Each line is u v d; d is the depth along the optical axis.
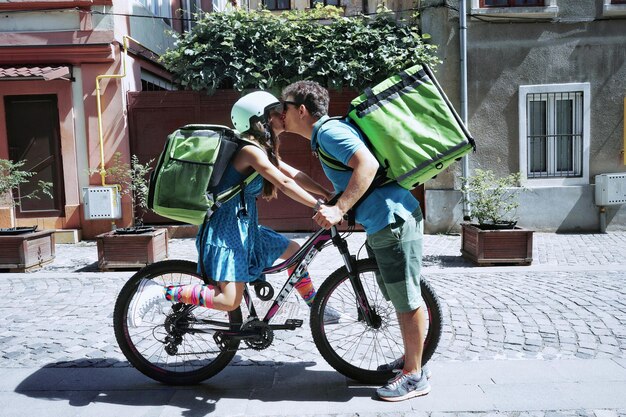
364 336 3.26
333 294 3.13
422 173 2.71
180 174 2.79
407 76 2.79
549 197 9.03
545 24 8.90
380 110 2.72
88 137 8.85
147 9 10.29
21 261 6.41
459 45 8.88
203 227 2.89
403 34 8.88
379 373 3.09
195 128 2.87
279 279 5.49
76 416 2.76
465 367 3.30
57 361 3.54
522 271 6.16
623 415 2.67
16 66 8.66
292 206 9.20
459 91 8.98
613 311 4.48
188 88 9.20
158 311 2.99
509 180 7.31
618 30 8.94
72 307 4.89
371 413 2.74
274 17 8.84
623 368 3.25
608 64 8.98
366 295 3.14
